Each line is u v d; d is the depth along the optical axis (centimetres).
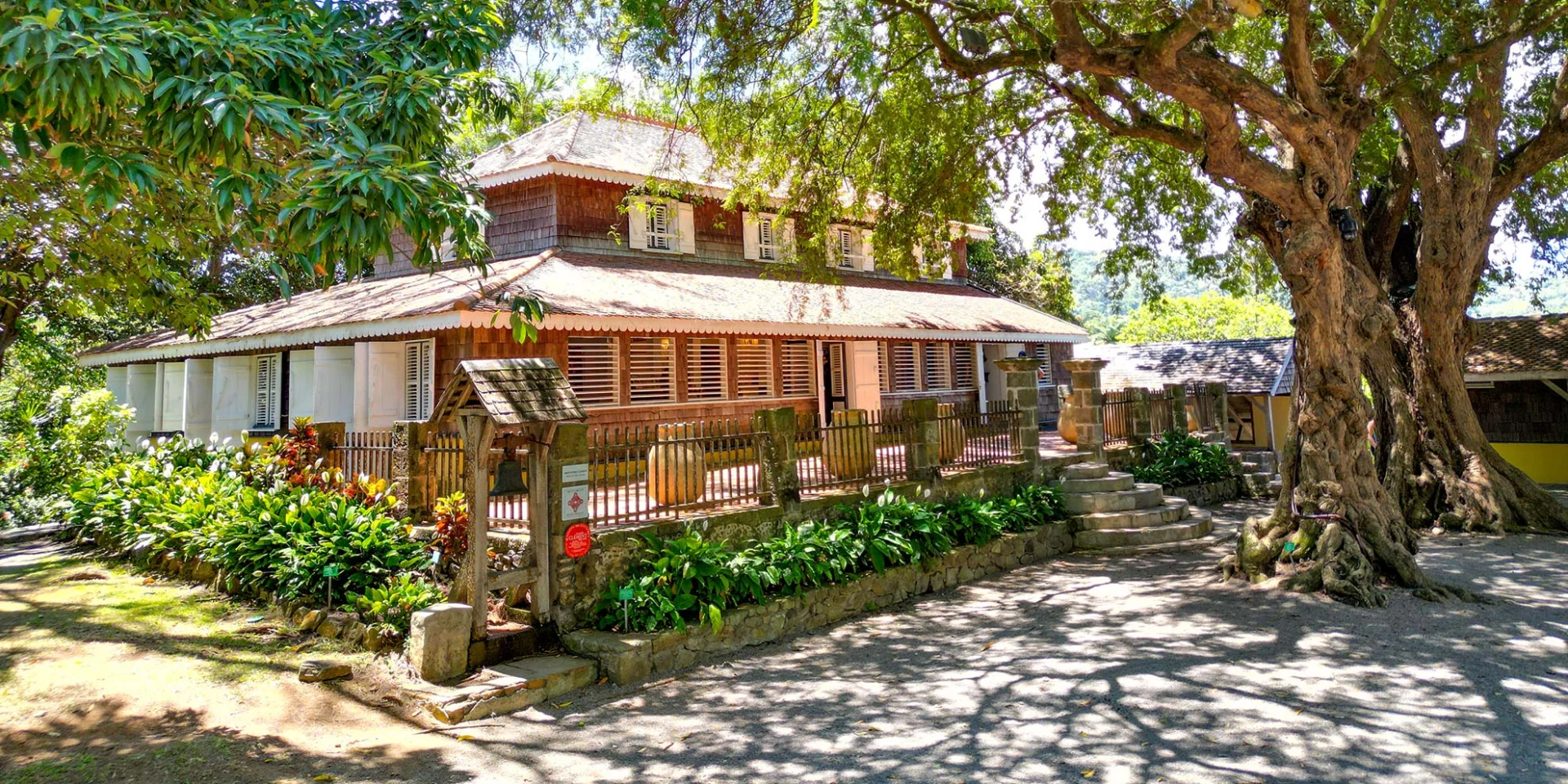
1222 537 1410
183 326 959
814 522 1047
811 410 1847
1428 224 1478
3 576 1041
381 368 1363
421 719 649
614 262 1645
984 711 664
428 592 794
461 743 611
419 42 693
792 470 1038
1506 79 1493
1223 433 2050
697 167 1884
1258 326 5109
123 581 991
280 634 793
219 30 514
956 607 1028
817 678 763
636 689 733
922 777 543
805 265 1441
